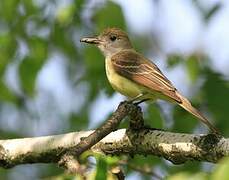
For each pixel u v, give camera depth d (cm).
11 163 1055
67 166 802
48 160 1037
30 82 1322
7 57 1345
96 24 1342
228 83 1266
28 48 1348
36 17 1409
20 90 1459
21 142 1048
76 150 838
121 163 1096
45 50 1349
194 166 1187
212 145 861
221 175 611
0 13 1420
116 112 937
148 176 1210
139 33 1672
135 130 965
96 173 746
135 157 1195
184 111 1282
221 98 1245
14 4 1386
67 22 1379
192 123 1250
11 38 1349
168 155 926
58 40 1436
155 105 1227
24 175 1617
